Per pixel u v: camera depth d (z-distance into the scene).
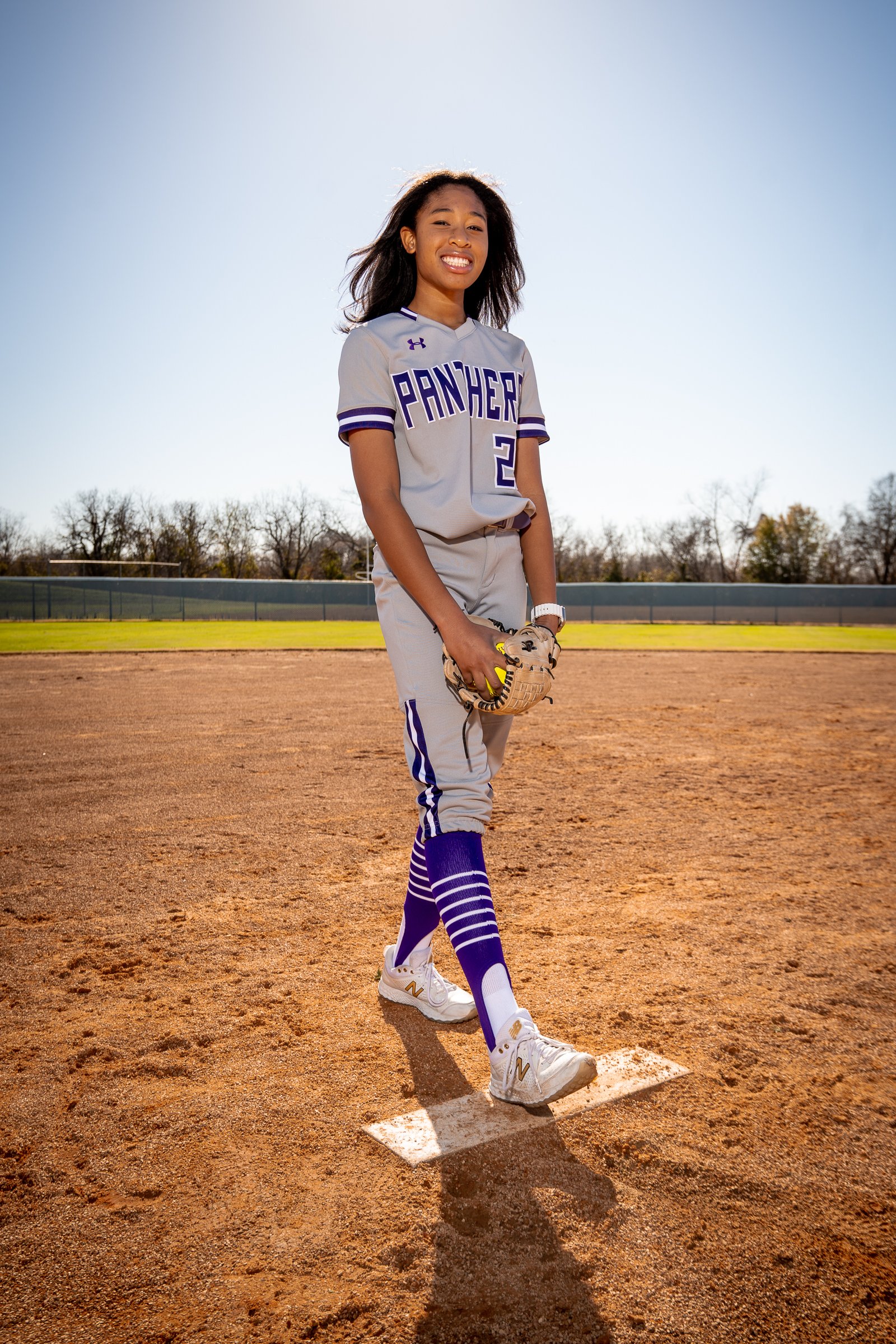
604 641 22.23
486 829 2.02
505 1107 1.97
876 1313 1.41
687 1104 2.01
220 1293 1.42
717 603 38.00
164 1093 2.04
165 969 2.76
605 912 3.32
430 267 2.09
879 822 4.77
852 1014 2.50
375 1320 1.37
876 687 12.12
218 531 54.69
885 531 52.88
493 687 1.80
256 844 4.22
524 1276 1.46
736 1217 1.63
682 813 4.94
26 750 6.77
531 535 2.20
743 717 9.03
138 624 29.06
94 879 3.68
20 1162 1.78
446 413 1.99
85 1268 1.48
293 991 2.60
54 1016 2.44
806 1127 1.93
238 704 9.57
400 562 1.88
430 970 2.45
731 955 2.91
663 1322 1.37
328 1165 1.76
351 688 11.14
